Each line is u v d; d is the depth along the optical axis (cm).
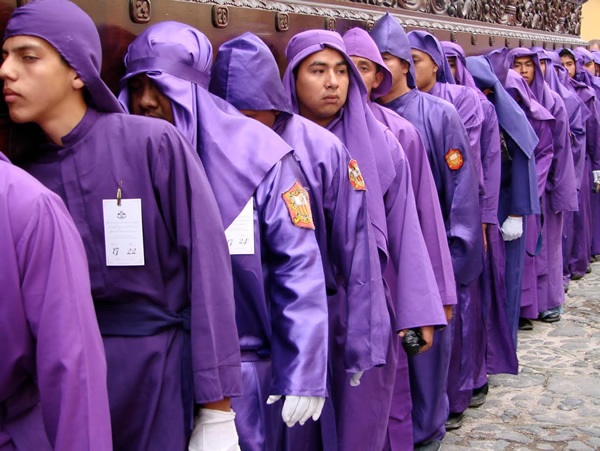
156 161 198
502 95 502
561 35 835
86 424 155
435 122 383
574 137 680
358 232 275
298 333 228
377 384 306
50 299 154
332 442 278
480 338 437
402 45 377
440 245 348
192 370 203
